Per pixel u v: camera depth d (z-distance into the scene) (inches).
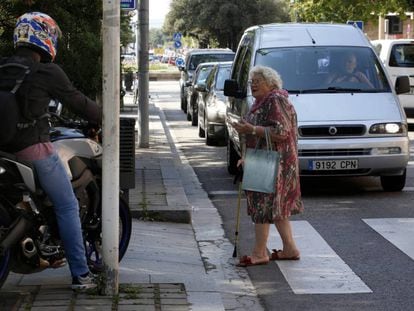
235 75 918.4
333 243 571.8
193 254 541.3
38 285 432.1
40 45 383.9
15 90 373.1
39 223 396.5
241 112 814.5
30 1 745.0
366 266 510.0
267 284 473.1
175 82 4008.4
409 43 1460.4
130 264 490.0
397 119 755.4
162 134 1379.2
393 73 1444.4
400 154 750.5
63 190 391.2
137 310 386.6
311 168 739.4
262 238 508.7
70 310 384.2
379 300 438.6
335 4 2250.2
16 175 378.0
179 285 437.1
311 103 766.5
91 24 826.2
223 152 1170.6
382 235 595.2
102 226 405.1
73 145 419.5
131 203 660.7
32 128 379.2
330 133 740.7
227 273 497.0
